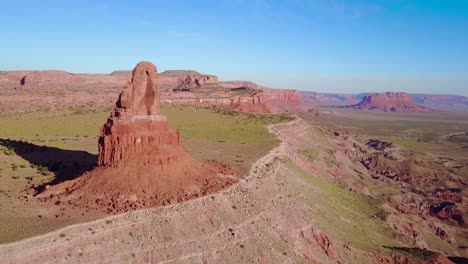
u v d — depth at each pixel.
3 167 76.06
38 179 68.56
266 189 73.44
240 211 62.28
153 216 53.34
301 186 85.69
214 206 59.94
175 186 60.59
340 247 66.12
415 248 72.44
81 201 55.19
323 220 73.12
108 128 61.81
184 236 52.72
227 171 75.00
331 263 61.88
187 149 98.19
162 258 48.75
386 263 65.75
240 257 54.19
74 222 48.06
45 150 91.44
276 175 83.44
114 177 58.47
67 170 74.12
